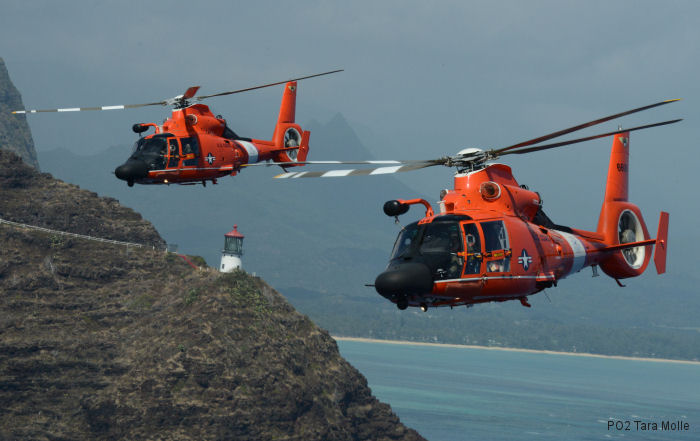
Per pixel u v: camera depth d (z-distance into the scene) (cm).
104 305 18950
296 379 17688
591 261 5566
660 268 5975
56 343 17312
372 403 19750
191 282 19688
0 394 16375
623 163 5962
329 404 18150
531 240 4588
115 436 16062
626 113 3725
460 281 4197
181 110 7750
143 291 19600
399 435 19662
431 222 4362
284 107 9044
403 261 4244
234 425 16212
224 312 18088
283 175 4403
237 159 8162
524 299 4659
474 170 4644
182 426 16100
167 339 17462
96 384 17075
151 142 7544
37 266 19162
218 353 17038
